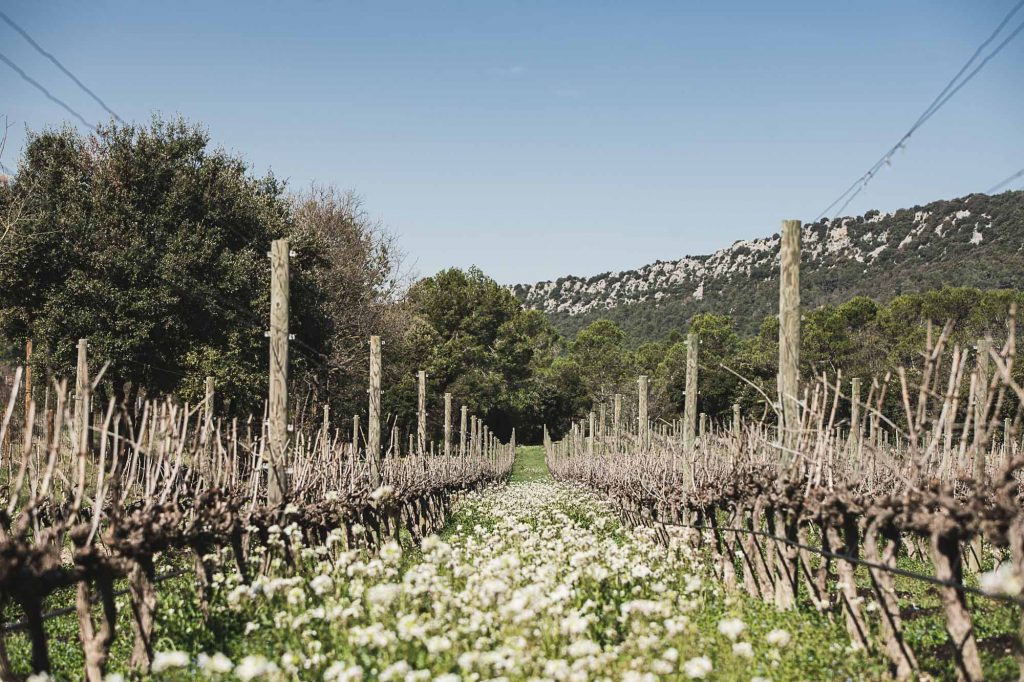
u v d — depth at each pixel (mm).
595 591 9023
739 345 74000
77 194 30953
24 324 30203
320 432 16688
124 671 7980
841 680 7074
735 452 12469
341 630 7176
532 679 5836
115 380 29609
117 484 8477
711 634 7754
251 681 6090
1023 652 5961
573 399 97375
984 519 6609
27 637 9477
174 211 31766
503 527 12938
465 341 74875
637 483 19219
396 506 17797
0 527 7480
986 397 6887
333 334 38750
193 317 30734
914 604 10898
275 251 13250
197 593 9555
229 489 11102
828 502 8766
